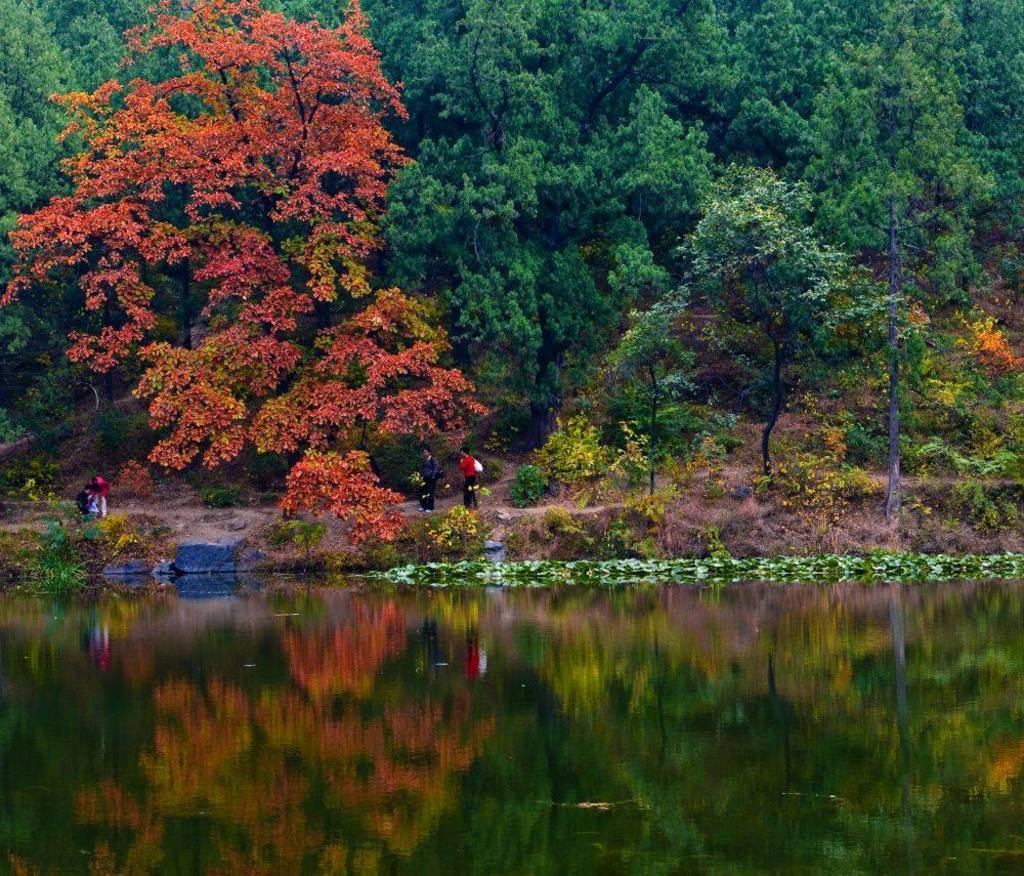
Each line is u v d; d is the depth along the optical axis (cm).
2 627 2444
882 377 3341
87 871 1075
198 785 1317
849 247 3444
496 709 1627
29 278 3634
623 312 3906
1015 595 2580
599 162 3644
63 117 4131
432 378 3338
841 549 3180
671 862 1071
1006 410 3572
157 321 3984
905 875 1034
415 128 3984
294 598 2762
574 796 1262
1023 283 4116
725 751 1412
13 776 1364
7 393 4069
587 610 2467
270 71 4003
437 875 1049
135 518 3381
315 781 1323
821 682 1758
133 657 2048
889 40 3525
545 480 3425
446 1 3925
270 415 3316
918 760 1373
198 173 3441
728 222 3278
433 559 3222
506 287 3475
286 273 3491
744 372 3847
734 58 4216
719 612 2406
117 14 5128
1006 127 4134
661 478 3431
